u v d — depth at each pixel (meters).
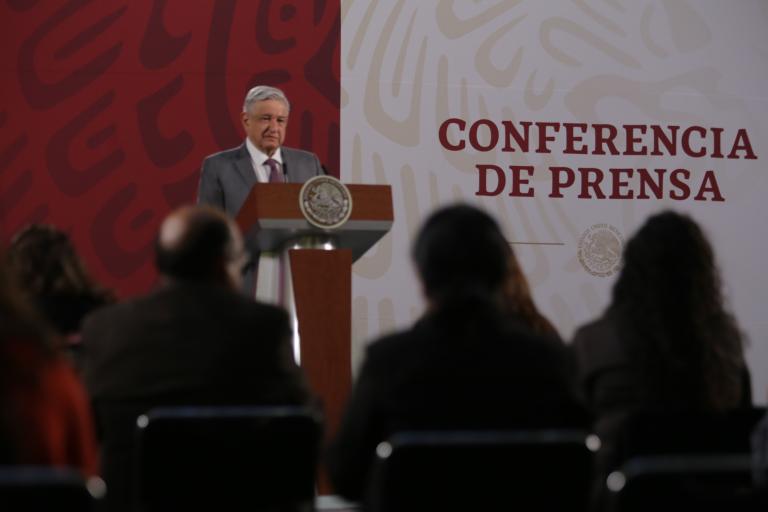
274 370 10.08
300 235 15.06
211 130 27.73
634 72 29.22
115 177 27.38
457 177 28.38
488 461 7.81
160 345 9.91
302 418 9.03
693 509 7.12
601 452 10.78
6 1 27.44
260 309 10.17
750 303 29.06
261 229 14.69
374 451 8.74
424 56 28.55
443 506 7.77
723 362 11.20
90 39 27.61
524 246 28.45
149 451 8.76
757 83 29.59
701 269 11.41
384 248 27.89
